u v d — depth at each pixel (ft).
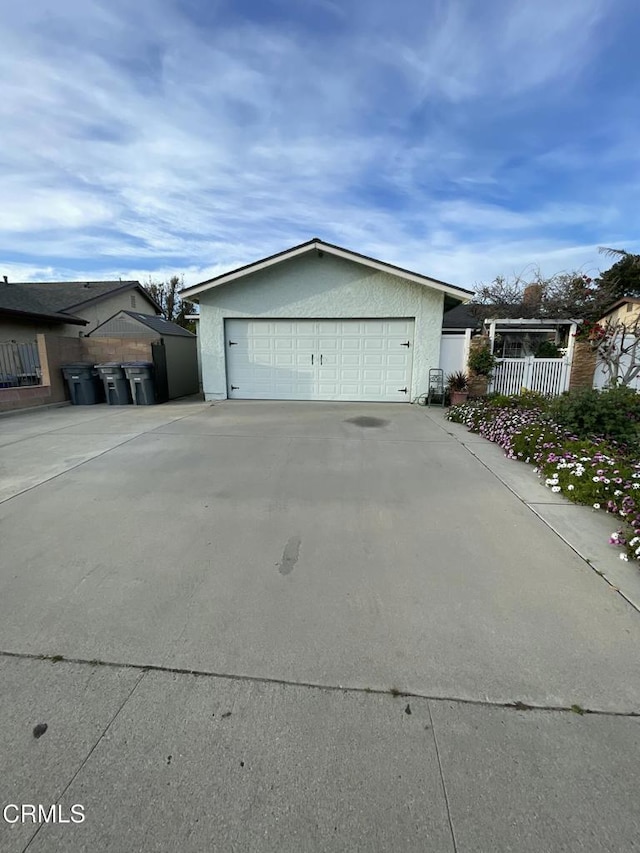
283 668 6.02
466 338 32.78
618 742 4.85
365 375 34.04
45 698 5.49
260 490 13.12
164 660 6.17
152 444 18.75
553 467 14.33
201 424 23.48
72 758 4.68
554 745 4.82
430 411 28.99
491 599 7.63
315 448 18.11
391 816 4.08
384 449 18.01
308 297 33.45
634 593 7.80
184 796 4.28
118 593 7.83
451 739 4.90
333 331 33.86
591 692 5.57
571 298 46.26
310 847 3.83
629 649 6.37
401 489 13.24
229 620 7.07
